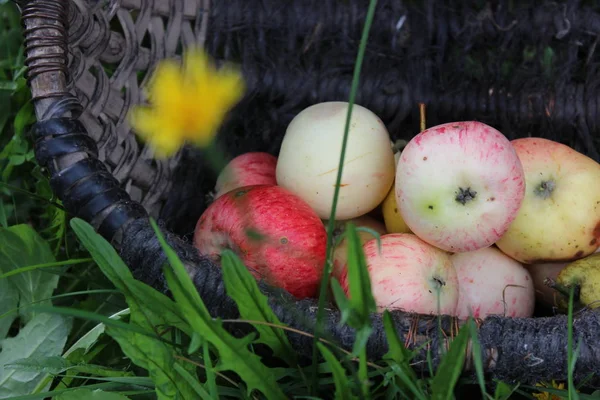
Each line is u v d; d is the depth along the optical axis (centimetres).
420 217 63
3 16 80
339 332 56
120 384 61
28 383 66
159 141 55
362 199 68
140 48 72
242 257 65
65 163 61
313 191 68
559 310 66
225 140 76
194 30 76
